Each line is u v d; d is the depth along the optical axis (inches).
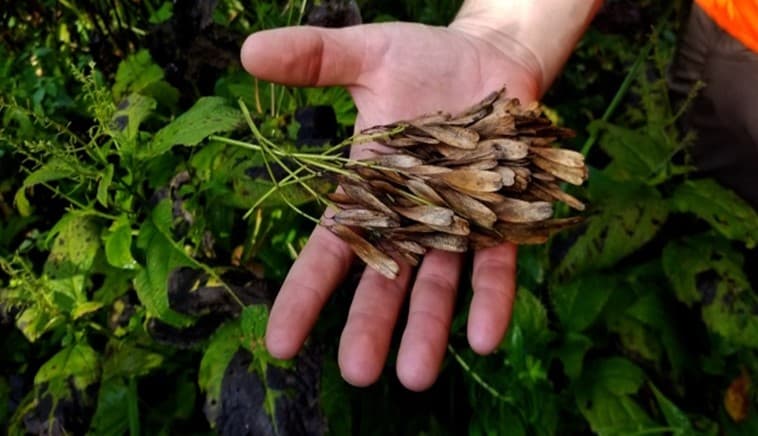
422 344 13.7
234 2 18.2
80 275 16.2
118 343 16.0
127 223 15.1
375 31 16.2
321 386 15.8
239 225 16.9
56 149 14.7
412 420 17.1
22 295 16.4
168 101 18.7
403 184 14.8
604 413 16.6
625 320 17.6
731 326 17.0
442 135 15.0
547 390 16.7
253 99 18.3
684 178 18.9
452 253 15.0
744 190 21.2
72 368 15.7
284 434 14.1
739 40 18.9
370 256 14.5
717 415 17.9
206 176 15.9
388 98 16.5
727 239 18.0
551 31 18.6
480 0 18.8
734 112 20.0
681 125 21.8
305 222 17.0
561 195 15.2
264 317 14.7
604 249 17.2
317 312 14.2
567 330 17.0
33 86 18.9
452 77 16.8
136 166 15.6
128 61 18.5
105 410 15.5
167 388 16.6
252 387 14.4
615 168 18.3
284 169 15.5
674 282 17.6
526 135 15.4
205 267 14.8
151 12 20.1
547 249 17.6
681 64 21.4
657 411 17.5
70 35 21.0
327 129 17.0
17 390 17.4
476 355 17.1
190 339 15.1
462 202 14.6
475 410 16.6
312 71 15.6
